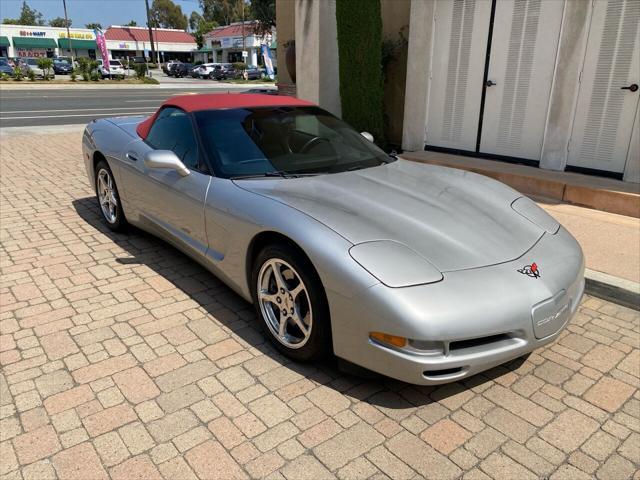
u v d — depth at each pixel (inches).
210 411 94.5
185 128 145.7
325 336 100.5
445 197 120.2
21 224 199.0
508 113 264.2
